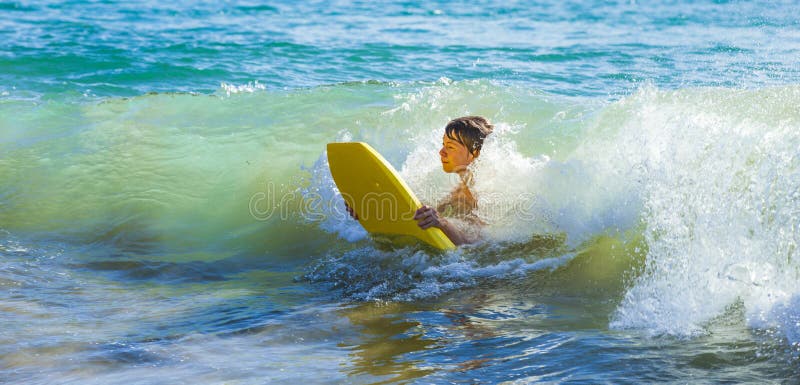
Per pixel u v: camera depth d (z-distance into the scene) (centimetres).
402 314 709
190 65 2028
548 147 1020
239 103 1427
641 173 855
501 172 923
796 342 569
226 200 1083
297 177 1107
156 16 3172
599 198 877
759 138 791
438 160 1028
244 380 554
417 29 2775
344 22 2995
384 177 862
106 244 967
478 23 2959
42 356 608
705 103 980
